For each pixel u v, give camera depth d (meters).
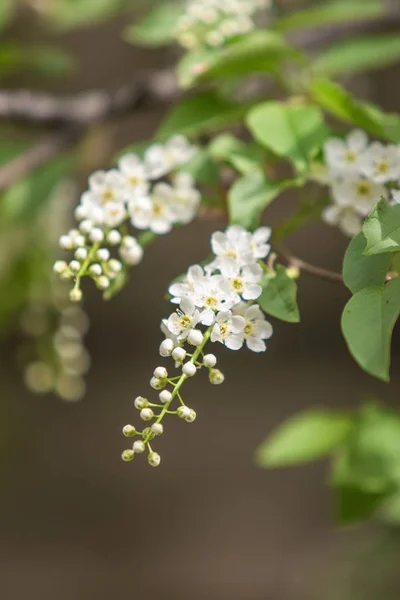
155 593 2.56
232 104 0.98
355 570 1.82
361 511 1.02
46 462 2.86
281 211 2.21
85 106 1.18
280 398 3.00
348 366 3.05
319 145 0.91
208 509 2.79
